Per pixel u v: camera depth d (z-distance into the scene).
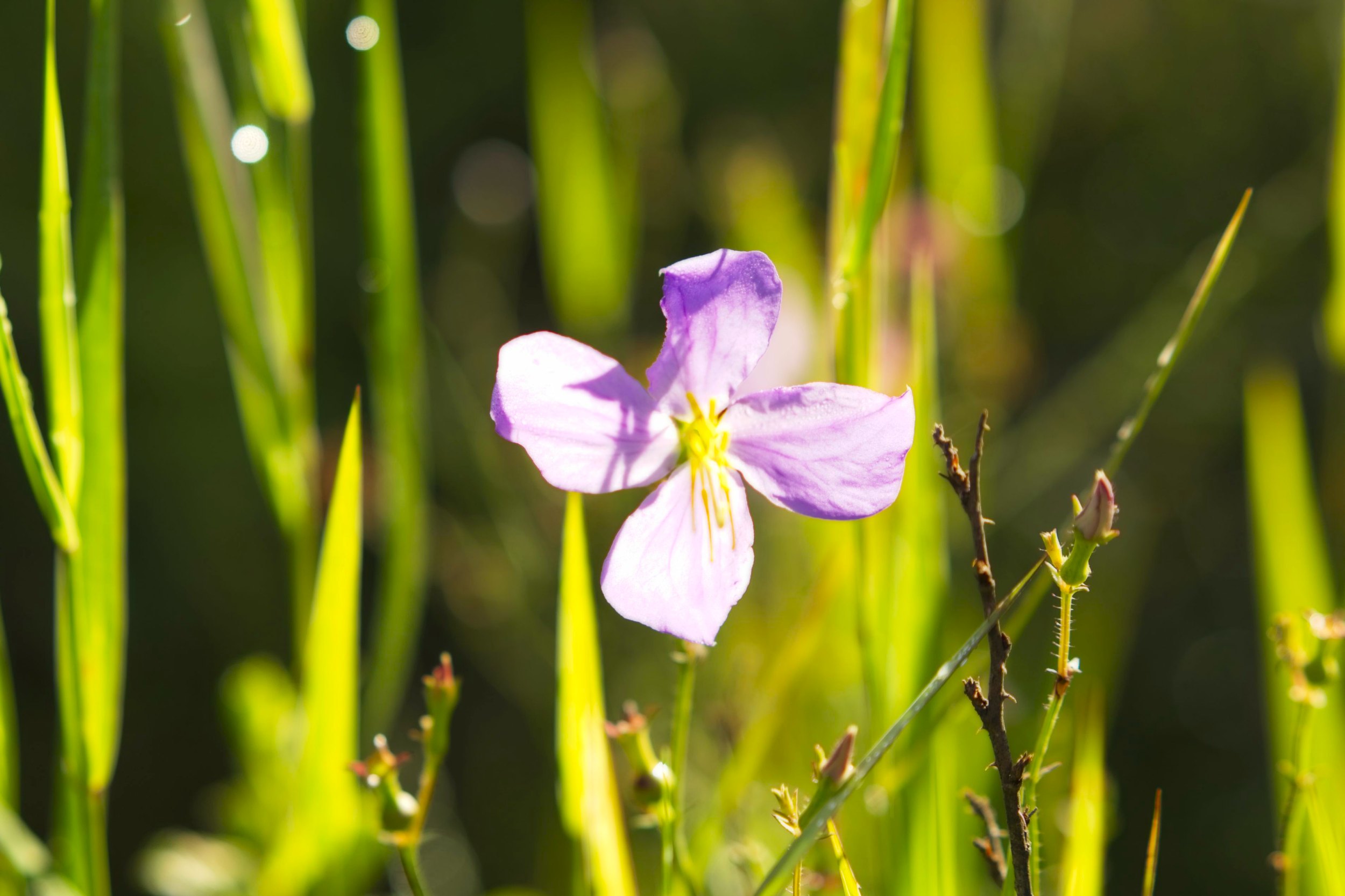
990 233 0.65
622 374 0.44
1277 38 1.72
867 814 0.50
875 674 0.47
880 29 0.48
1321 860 0.47
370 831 0.49
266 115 0.50
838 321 0.47
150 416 1.44
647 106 0.81
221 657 1.47
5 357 0.45
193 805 1.44
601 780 0.46
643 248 0.95
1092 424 0.89
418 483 0.51
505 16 1.77
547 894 0.63
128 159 1.40
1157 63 1.76
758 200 0.71
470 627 0.91
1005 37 0.81
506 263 1.29
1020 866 0.43
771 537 0.69
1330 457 0.64
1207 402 1.46
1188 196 1.73
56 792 0.47
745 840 0.49
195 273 1.44
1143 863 1.21
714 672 0.64
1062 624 0.43
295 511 0.50
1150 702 1.35
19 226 1.36
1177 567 1.42
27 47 1.38
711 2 1.77
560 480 0.44
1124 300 1.68
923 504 0.48
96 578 0.46
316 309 1.58
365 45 0.50
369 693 0.51
